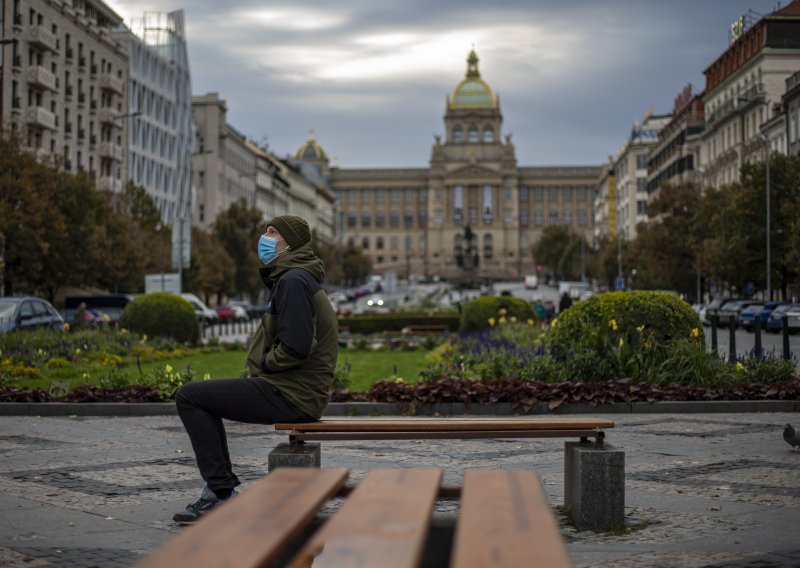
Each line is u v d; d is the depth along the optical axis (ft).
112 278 231.30
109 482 36.09
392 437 26.66
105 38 319.47
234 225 369.09
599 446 28.12
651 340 68.90
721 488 34.45
